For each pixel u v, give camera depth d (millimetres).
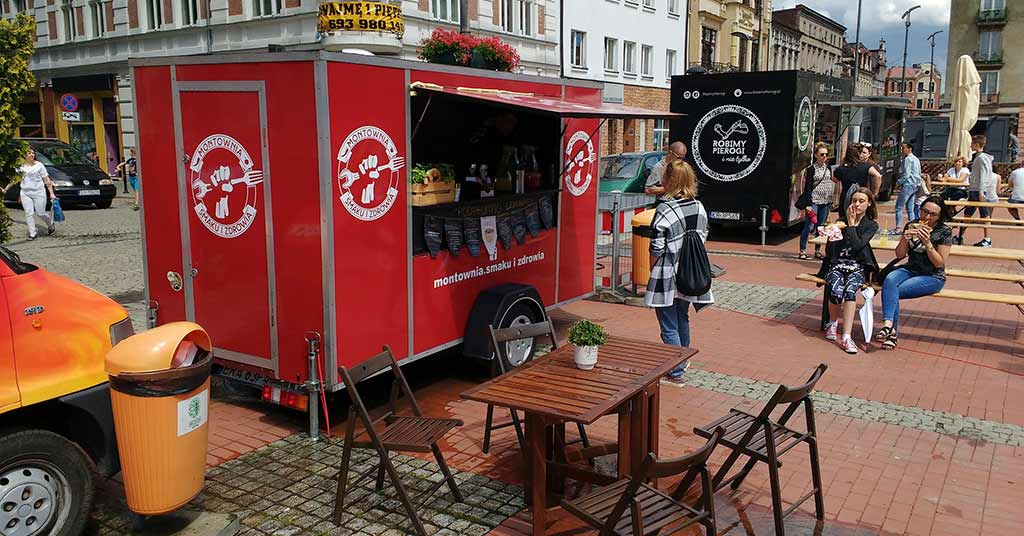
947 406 6426
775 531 4367
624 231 10352
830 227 8125
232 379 6008
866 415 6223
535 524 4176
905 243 8023
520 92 7184
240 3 22016
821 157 13164
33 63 29297
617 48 30688
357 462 5289
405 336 6098
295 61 5215
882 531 4430
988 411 6320
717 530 4422
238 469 5176
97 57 26688
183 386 4023
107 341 4230
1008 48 55125
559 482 4824
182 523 4398
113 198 20828
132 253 13070
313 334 5473
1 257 4027
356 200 5496
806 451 5527
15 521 3900
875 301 10312
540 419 4086
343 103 5301
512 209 7242
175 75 5836
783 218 14617
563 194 8008
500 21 24344
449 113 7695
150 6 24797
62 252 13125
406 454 5426
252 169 5559
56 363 4039
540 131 7957
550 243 7871
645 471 3254
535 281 7691
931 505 4742
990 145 36312
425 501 4734
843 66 77938
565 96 7863
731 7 43438
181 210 6004
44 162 19422
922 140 34531
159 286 6277
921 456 5461
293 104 5281
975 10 55844
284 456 5387
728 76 14695
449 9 22109
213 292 5957
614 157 18766
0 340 3850
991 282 11492
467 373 7227
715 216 15305
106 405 4195
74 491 4086
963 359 7711
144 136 6102
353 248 5516
